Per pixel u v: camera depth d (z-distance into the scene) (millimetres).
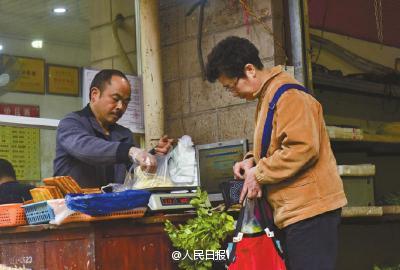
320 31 5379
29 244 3389
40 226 3240
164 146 3508
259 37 4293
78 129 3479
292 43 4246
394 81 5387
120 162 3312
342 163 4988
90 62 4961
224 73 2984
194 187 3564
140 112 4684
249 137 4336
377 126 4934
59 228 3160
